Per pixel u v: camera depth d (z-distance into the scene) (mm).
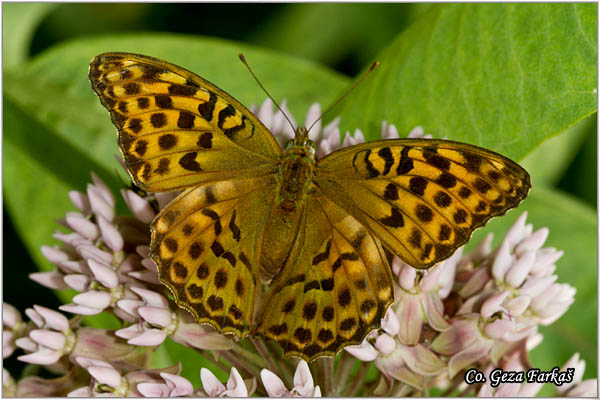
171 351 370
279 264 335
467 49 354
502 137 349
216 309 328
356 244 331
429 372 336
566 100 343
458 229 325
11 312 349
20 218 378
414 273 338
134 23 421
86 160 377
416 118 357
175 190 329
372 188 332
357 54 411
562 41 343
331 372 340
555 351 383
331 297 331
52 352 340
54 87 384
